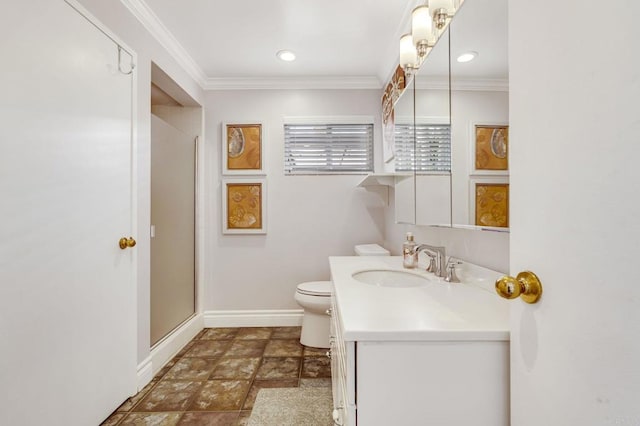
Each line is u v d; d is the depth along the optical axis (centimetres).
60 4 115
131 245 151
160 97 244
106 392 139
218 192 262
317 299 210
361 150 264
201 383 172
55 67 113
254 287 263
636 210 37
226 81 258
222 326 261
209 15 175
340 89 261
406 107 171
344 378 79
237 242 263
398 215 194
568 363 47
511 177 61
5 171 96
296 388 166
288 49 213
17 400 100
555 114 49
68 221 119
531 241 55
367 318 75
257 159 261
